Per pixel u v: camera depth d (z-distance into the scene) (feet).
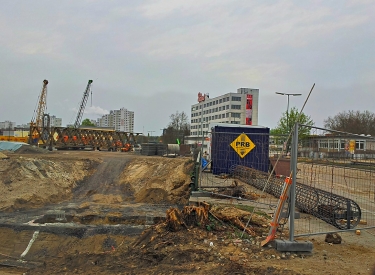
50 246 34.22
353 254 21.49
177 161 68.59
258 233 25.08
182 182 56.54
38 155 81.92
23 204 49.57
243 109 305.53
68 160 71.51
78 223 40.68
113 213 44.86
